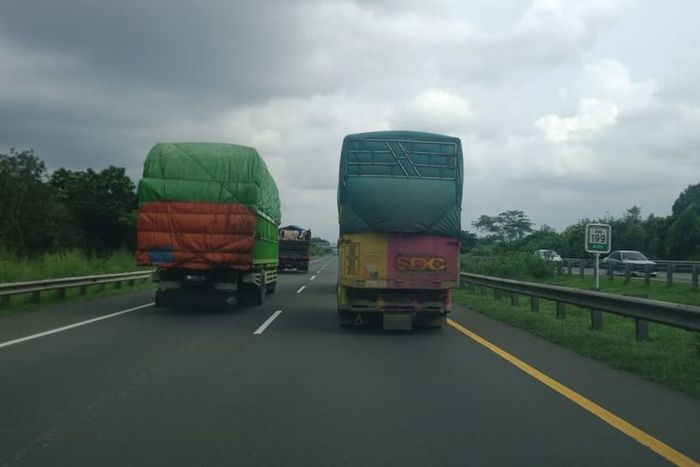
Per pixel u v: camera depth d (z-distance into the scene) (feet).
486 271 108.78
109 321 52.39
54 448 19.95
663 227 197.16
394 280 46.52
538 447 20.38
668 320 36.29
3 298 61.21
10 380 29.63
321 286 106.32
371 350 39.42
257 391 27.86
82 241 160.97
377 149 47.67
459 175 47.57
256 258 61.05
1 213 134.00
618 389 28.60
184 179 57.77
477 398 26.86
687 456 19.58
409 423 23.03
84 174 183.93
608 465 18.80
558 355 37.78
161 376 30.78
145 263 57.06
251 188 57.88
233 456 19.35
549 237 175.83
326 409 24.90
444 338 45.14
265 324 52.06
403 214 46.11
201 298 59.93
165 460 18.95
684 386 28.45
